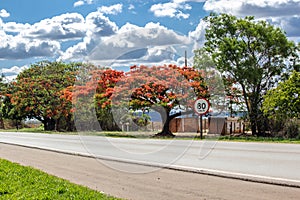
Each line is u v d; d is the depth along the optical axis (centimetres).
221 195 703
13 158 1372
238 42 2634
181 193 727
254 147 1451
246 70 2584
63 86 3881
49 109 3800
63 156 1372
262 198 673
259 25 2669
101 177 913
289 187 752
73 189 770
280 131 2420
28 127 5669
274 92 2336
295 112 2270
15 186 823
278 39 2658
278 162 1049
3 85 4772
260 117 2586
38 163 1204
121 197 712
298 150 1343
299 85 2247
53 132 3403
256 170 923
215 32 2691
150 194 729
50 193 743
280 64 2723
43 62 4281
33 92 4012
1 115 5309
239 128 2683
